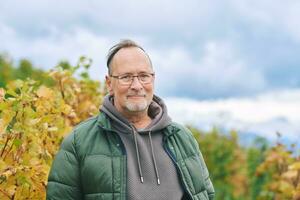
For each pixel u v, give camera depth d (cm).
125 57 392
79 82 627
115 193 381
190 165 409
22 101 429
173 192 394
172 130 410
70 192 389
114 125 398
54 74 589
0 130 425
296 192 807
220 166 1535
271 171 979
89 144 393
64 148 396
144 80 393
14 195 430
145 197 385
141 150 395
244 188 1516
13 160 431
